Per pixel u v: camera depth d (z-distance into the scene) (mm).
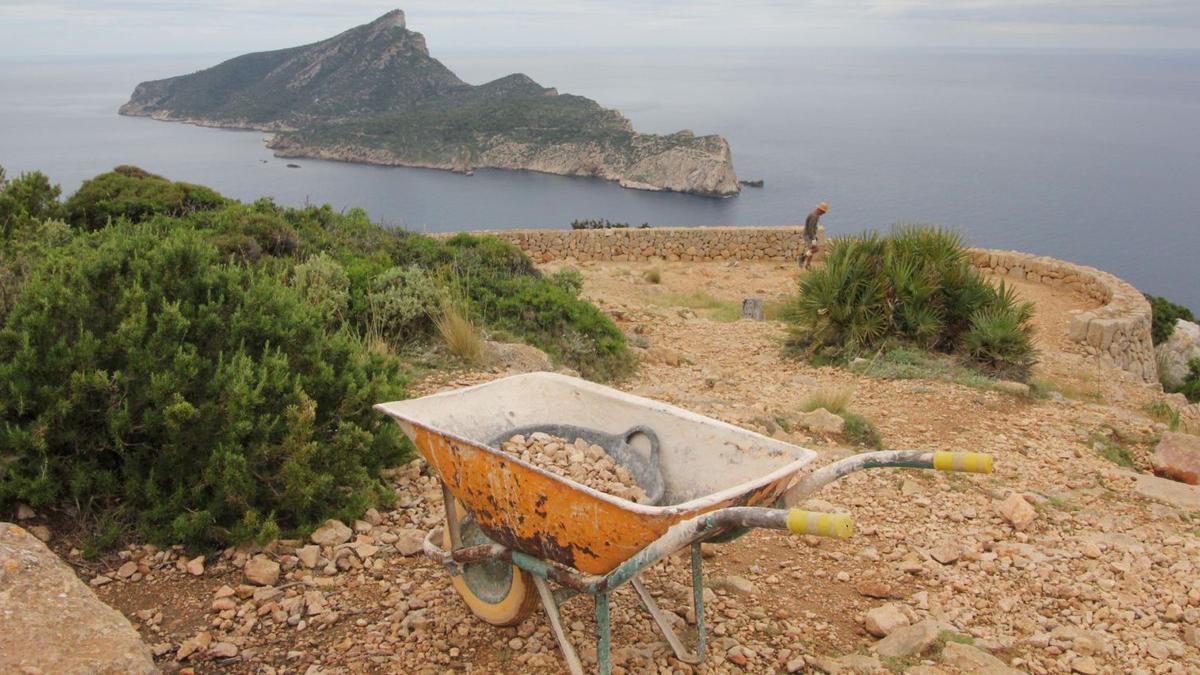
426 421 3928
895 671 3805
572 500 3057
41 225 9148
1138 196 153875
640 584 3760
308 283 9117
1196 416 11055
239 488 4461
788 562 5008
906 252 12414
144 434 4621
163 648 3625
